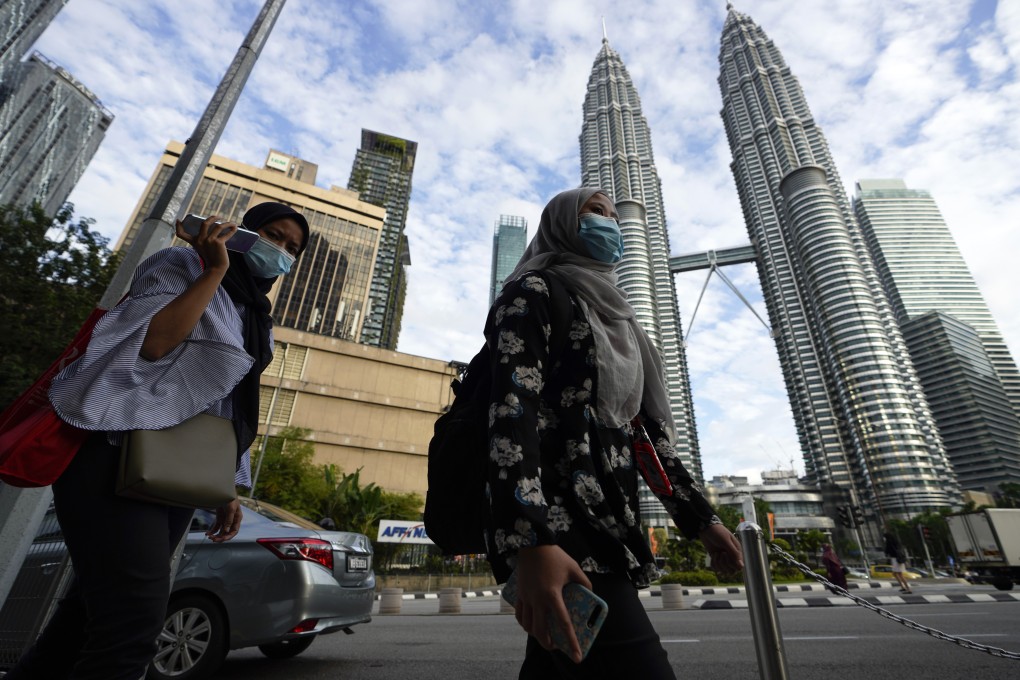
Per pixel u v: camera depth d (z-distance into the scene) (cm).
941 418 12231
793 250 12444
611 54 15812
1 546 213
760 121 13525
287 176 10100
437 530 114
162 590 123
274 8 409
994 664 381
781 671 137
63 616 142
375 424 4528
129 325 131
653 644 96
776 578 2083
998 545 1666
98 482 121
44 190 9219
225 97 351
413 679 360
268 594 354
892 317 10250
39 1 9325
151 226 287
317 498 2994
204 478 132
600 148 14162
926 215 15538
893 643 484
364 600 410
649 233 12438
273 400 4238
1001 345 13912
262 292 186
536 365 104
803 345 11750
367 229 10219
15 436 121
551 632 77
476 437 112
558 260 139
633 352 128
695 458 10494
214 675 375
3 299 1348
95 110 10319
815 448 11094
